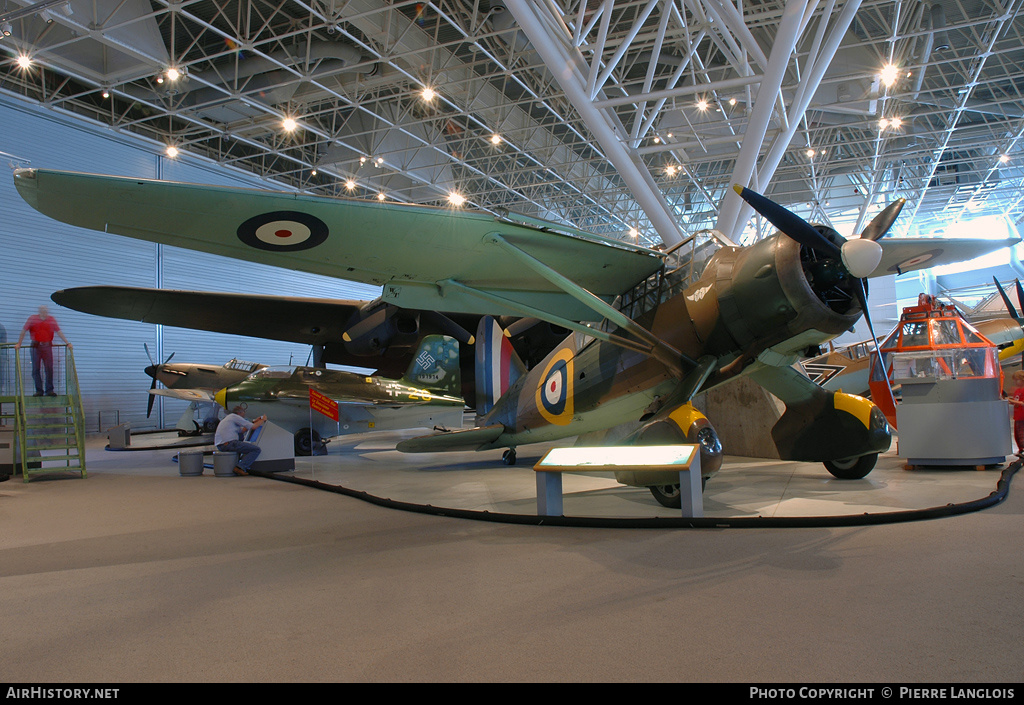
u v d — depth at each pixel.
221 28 15.47
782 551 3.16
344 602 2.61
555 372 6.87
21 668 2.01
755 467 6.88
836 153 24.98
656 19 15.48
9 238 16.20
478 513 4.31
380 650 2.08
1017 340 10.67
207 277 20.67
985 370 6.18
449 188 24.44
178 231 4.56
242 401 10.13
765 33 16.17
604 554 3.24
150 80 16.66
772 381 5.62
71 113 16.92
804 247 4.70
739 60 11.98
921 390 5.91
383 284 5.84
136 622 2.44
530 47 16.44
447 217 4.51
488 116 19.59
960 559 2.88
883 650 1.94
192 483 6.92
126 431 12.05
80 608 2.63
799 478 5.81
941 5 16.05
